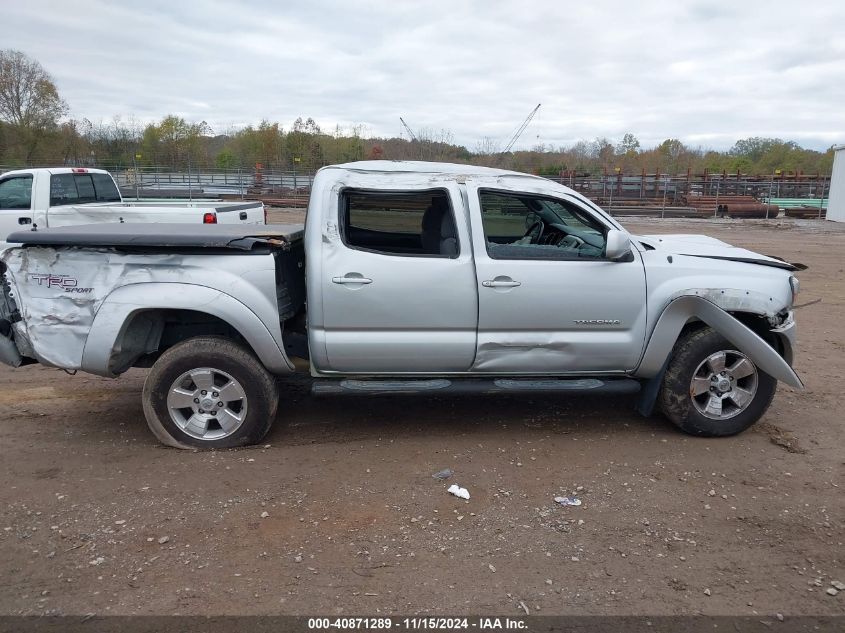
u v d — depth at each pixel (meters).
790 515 3.90
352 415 5.47
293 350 5.07
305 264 4.78
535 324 4.75
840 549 3.56
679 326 4.84
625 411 5.59
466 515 3.87
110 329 4.52
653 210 31.53
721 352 4.88
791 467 4.53
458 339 4.72
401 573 3.30
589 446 4.86
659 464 4.56
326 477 4.32
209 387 4.69
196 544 3.53
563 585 3.22
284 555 3.45
